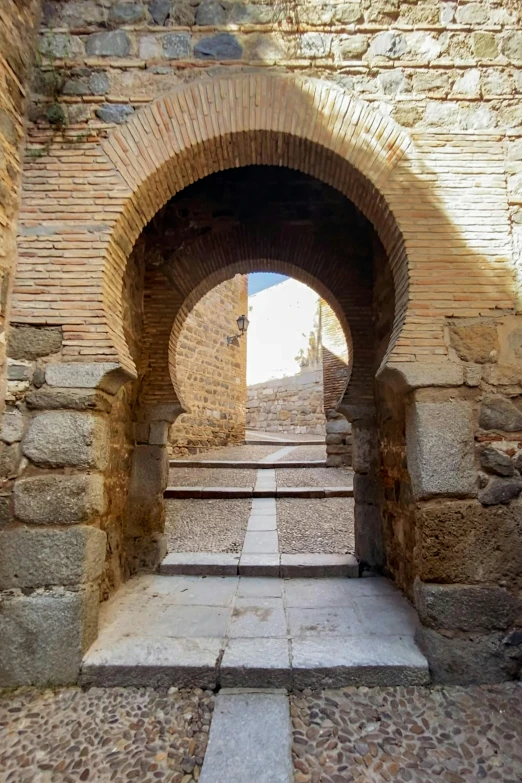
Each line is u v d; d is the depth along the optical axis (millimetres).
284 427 18344
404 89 2916
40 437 2506
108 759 1881
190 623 2895
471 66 2947
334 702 2248
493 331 2658
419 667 2393
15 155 2697
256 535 5004
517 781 1785
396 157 2842
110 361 2562
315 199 4438
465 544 2490
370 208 3043
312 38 2967
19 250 2666
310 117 2871
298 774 1808
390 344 2803
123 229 2826
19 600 2398
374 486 4043
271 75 2904
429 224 2768
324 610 3125
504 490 2535
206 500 6797
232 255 4367
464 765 1861
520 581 2477
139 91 2883
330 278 4348
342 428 9320
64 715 2145
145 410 4070
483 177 2828
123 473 3764
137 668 2367
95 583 2590
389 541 3799
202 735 2029
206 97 2877
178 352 10367
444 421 2568
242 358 13578
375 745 1966
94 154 2803
